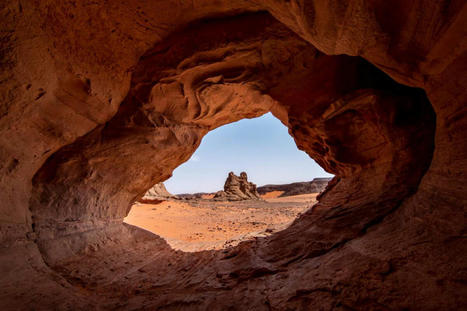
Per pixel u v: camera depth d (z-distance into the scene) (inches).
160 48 203.2
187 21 189.5
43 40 124.5
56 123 170.7
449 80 93.0
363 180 226.5
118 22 168.7
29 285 133.6
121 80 203.3
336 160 245.3
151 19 179.3
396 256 105.7
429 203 116.2
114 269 221.5
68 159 214.2
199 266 240.5
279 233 290.5
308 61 209.0
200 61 201.6
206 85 223.1
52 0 120.1
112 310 135.0
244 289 148.3
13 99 128.9
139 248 313.4
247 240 316.8
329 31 102.1
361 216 181.0
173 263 266.5
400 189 173.3
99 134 226.7
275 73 217.9
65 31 138.1
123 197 318.7
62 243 207.3
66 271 184.2
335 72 213.5
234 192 1713.8
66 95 163.5
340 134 231.5
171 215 837.8
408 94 185.5
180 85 221.9
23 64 120.3
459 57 80.9
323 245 177.3
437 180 116.2
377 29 90.4
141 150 254.8
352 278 107.1
